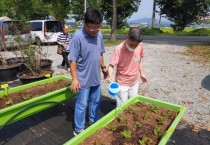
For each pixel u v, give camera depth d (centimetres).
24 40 634
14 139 346
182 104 480
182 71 754
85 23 282
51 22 1484
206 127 385
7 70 642
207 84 612
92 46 309
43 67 656
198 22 2275
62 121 398
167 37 2197
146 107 282
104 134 220
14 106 309
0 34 708
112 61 324
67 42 762
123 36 2381
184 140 346
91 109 368
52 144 336
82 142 205
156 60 939
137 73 347
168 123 245
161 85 603
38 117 411
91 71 322
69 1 1928
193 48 1292
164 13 2320
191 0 1838
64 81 465
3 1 1958
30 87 428
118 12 2205
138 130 229
